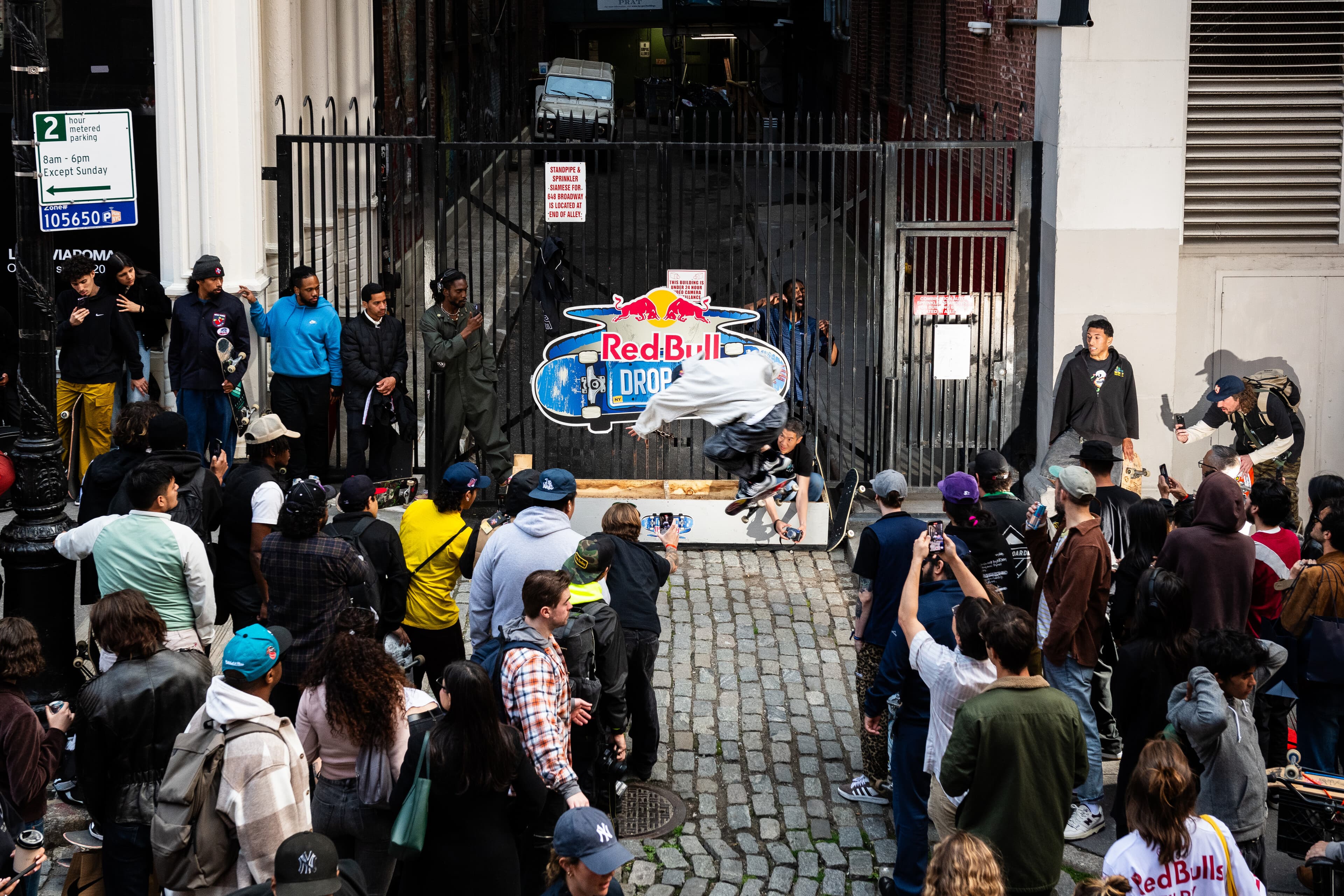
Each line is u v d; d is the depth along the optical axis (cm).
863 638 671
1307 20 1044
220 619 736
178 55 1145
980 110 1405
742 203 1074
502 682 530
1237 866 452
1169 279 1073
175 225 1167
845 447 1212
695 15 3853
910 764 584
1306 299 1093
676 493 1053
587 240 2008
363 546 667
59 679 721
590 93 2691
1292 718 735
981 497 695
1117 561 747
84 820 655
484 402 1094
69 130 704
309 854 382
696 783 713
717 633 905
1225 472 766
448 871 463
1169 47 1040
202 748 467
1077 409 1031
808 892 615
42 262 704
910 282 1345
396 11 1734
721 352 1073
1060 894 611
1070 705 495
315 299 1077
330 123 1447
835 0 2730
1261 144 1065
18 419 1068
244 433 1069
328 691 499
